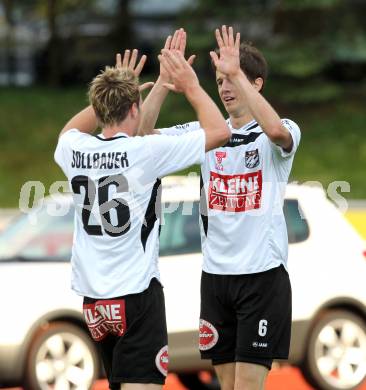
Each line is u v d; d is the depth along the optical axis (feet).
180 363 108.88
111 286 69.51
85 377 106.93
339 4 322.14
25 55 394.52
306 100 327.26
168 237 111.45
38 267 108.78
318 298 114.52
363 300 116.16
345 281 116.16
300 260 115.44
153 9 372.99
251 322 78.07
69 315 106.93
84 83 383.24
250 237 77.92
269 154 77.46
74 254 71.26
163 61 69.31
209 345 80.94
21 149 319.68
